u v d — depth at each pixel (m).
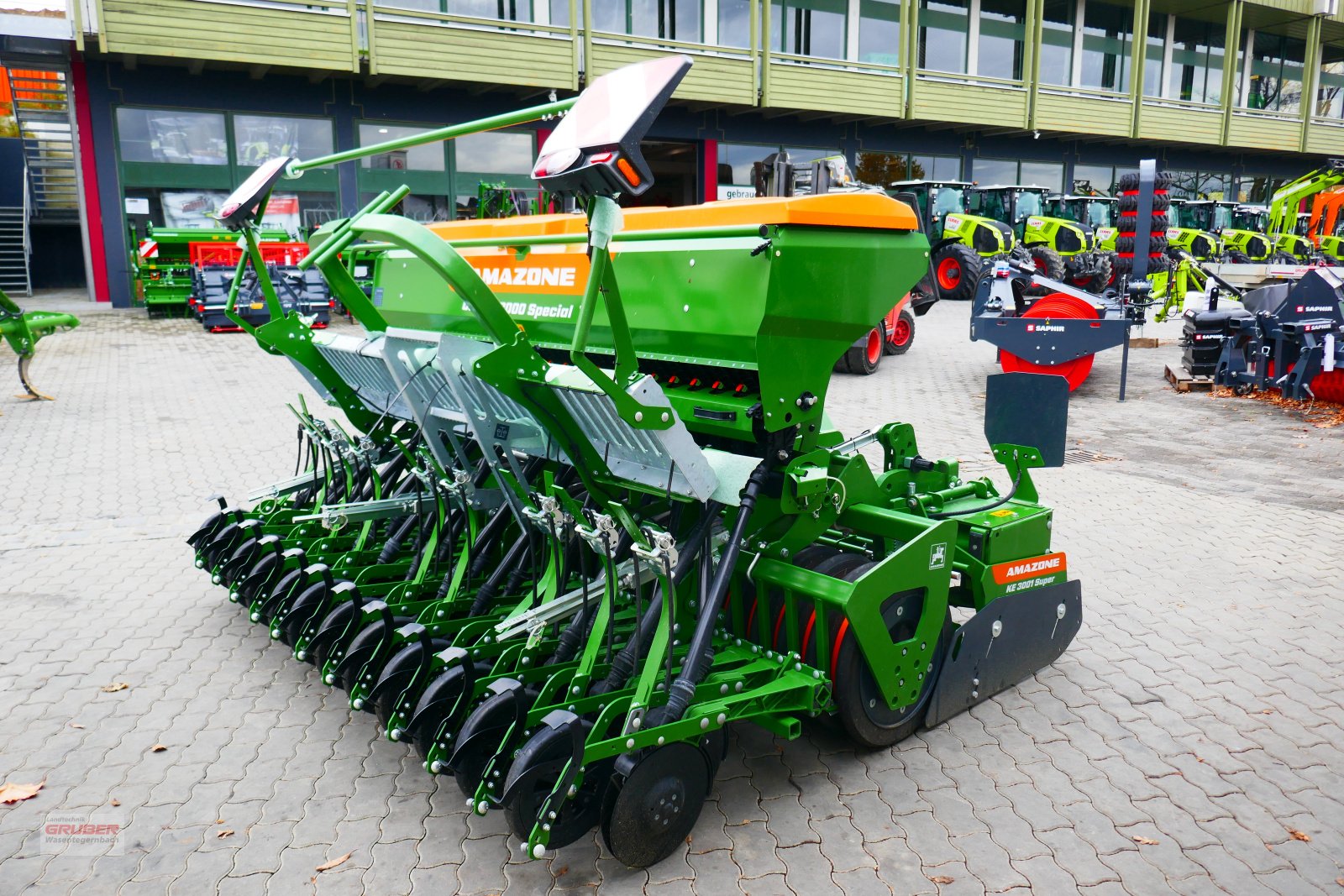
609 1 20.53
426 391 3.57
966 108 24.41
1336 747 3.70
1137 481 7.54
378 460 4.69
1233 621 4.89
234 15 17.02
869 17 23.58
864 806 3.29
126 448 8.29
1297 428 9.36
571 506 3.14
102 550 5.86
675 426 2.80
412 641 3.26
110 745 3.68
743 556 3.51
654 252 3.59
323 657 3.79
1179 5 27.89
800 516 3.52
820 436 3.81
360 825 3.19
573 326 4.06
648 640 3.19
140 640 4.61
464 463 3.70
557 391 2.96
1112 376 12.38
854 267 3.31
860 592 3.25
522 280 4.37
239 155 18.69
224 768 3.52
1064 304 10.84
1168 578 5.48
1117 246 18.03
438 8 19.16
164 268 17.28
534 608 3.45
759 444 3.44
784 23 22.61
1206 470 7.87
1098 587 5.34
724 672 3.27
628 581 3.24
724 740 3.12
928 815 3.24
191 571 5.54
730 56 21.16
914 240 3.49
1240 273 18.89
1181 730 3.83
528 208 18.45
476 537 3.89
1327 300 9.98
